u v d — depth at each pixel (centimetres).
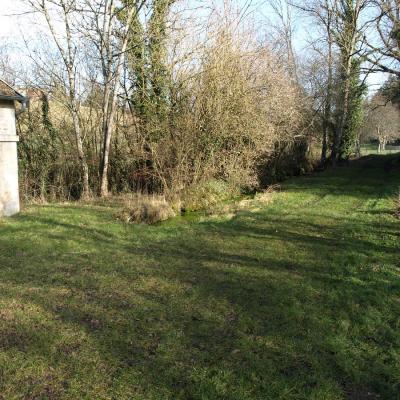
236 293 534
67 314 466
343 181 1797
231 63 1380
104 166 1431
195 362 374
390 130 4550
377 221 970
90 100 1595
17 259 671
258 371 362
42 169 1426
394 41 1747
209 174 1364
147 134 1366
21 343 401
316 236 841
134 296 523
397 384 349
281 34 2530
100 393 330
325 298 520
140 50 1416
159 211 1055
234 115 1392
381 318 468
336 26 2512
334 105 2612
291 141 1970
